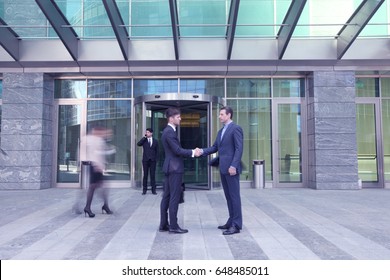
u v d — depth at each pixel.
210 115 10.98
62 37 9.80
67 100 12.11
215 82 12.19
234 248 4.57
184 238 5.09
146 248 4.58
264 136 12.20
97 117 12.12
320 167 11.06
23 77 11.22
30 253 4.38
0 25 9.76
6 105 11.13
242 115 12.20
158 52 11.08
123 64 11.27
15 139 11.05
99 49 11.06
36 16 10.84
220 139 5.52
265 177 12.04
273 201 8.72
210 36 11.06
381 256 4.23
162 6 11.03
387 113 12.24
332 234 5.33
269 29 11.07
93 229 5.68
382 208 7.63
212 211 7.30
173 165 5.35
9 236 5.23
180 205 8.07
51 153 11.80
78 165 11.91
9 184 10.92
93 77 12.03
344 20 10.76
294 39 11.06
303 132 12.02
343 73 11.27
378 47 10.93
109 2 8.97
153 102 10.97
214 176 11.14
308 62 11.16
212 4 11.07
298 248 4.58
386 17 10.91
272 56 11.07
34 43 10.96
